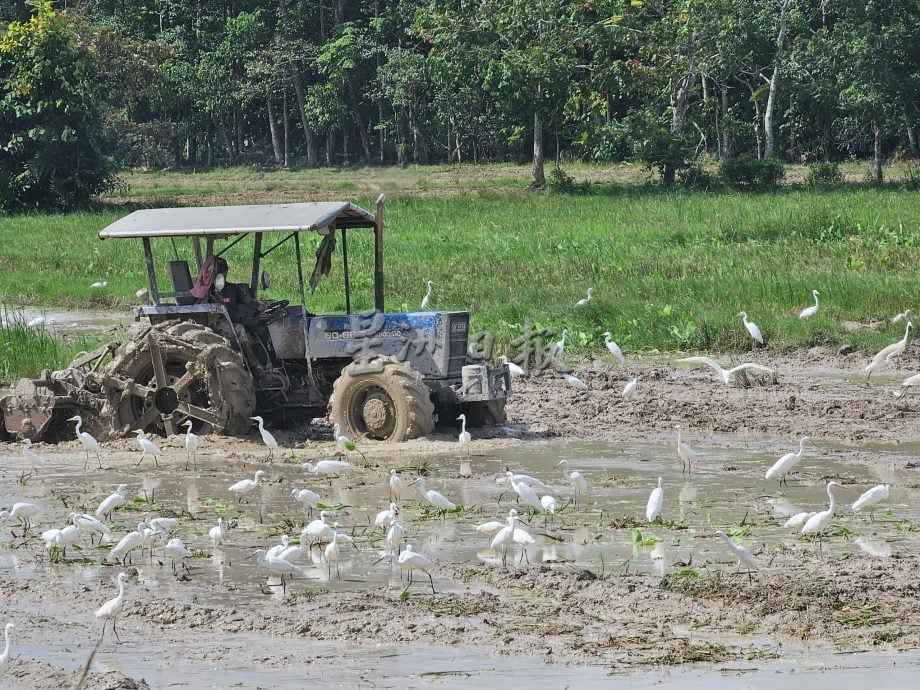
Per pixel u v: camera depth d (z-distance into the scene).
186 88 199.12
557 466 32.91
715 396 43.56
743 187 135.38
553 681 17.88
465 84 157.75
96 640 20.09
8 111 134.12
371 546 25.31
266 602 21.75
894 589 21.61
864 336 52.84
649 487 30.30
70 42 134.25
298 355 37.78
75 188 134.50
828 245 75.56
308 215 36.16
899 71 148.12
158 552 25.25
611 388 45.75
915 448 34.91
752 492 29.61
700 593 21.61
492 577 22.77
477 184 153.12
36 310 70.94
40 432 37.31
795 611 20.61
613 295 61.72
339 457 34.38
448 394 37.12
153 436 37.09
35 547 25.84
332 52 193.38
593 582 22.28
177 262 38.34
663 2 158.25
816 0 170.38
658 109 160.38
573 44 147.62
